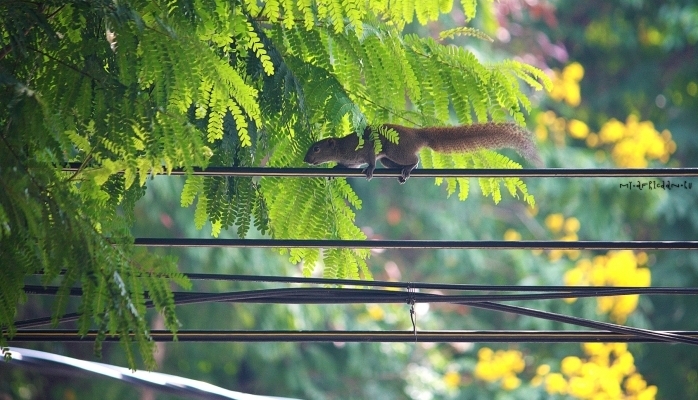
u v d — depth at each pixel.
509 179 13.34
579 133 29.91
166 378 13.00
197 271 24.41
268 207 12.72
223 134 11.97
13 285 9.58
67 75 9.84
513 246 11.48
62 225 9.34
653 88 34.78
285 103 11.95
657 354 29.73
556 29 33.69
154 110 9.74
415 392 27.22
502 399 26.53
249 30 11.16
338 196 12.98
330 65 12.46
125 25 10.10
